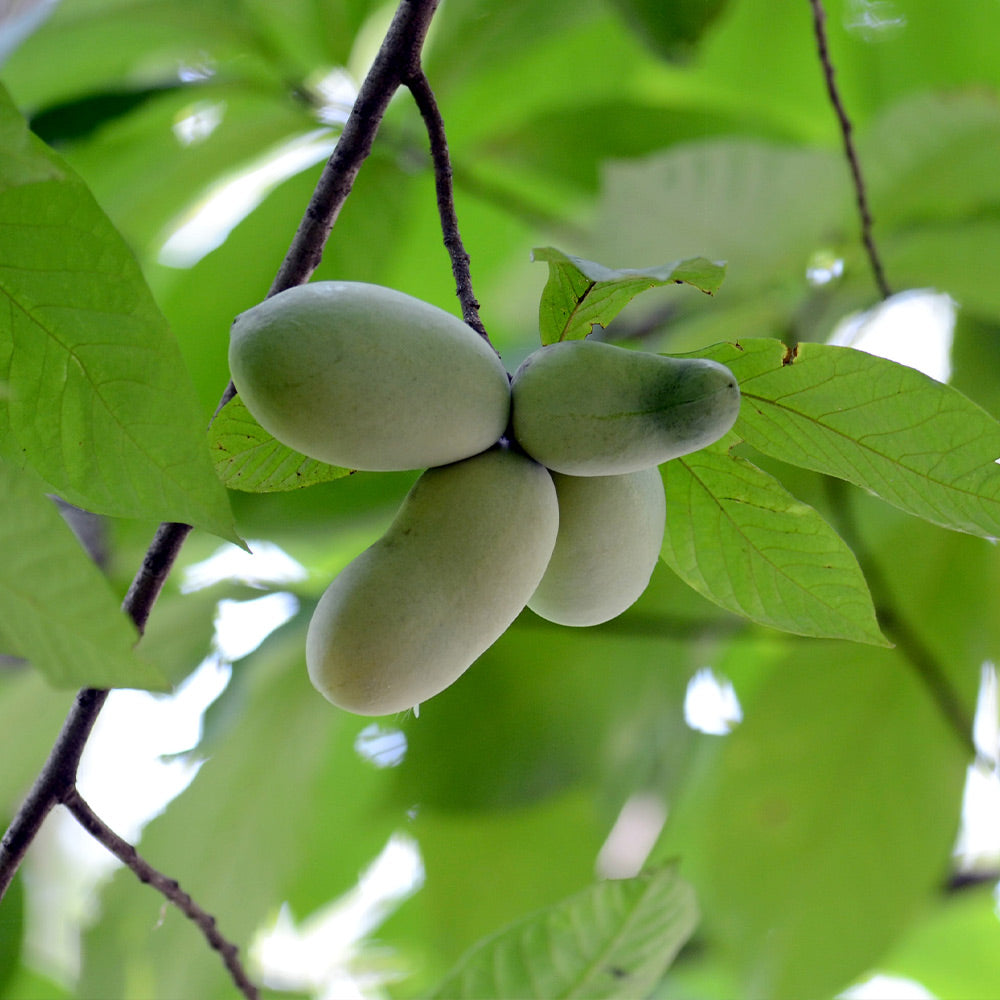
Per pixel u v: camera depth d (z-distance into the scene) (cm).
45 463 142
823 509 193
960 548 195
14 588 133
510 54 192
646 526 146
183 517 141
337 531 181
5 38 178
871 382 143
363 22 188
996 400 198
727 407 140
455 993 151
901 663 195
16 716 191
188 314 195
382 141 196
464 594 141
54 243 138
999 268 177
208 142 193
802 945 196
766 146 174
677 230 178
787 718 198
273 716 195
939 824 195
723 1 174
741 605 152
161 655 191
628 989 152
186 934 192
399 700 141
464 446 142
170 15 181
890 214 178
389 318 140
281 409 139
